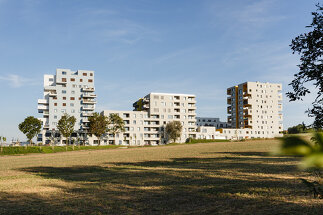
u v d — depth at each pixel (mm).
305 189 15562
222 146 70375
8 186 22078
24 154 80250
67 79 130875
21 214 13289
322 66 8008
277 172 23203
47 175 29875
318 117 7133
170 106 136875
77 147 99250
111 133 126500
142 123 132000
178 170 28562
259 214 11445
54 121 126500
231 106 160750
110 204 14625
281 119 154250
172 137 126938
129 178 24094
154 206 13844
